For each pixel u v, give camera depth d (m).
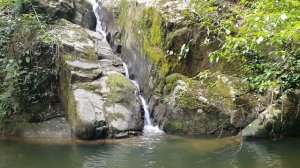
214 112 8.65
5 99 9.12
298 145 7.68
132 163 6.84
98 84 9.24
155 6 10.32
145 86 10.23
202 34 9.43
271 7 5.46
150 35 10.27
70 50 9.75
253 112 8.57
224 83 8.87
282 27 4.96
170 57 9.62
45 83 9.70
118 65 10.88
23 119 9.19
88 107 8.63
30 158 7.23
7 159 7.18
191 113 8.75
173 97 9.02
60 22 10.80
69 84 9.15
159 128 9.22
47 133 8.80
